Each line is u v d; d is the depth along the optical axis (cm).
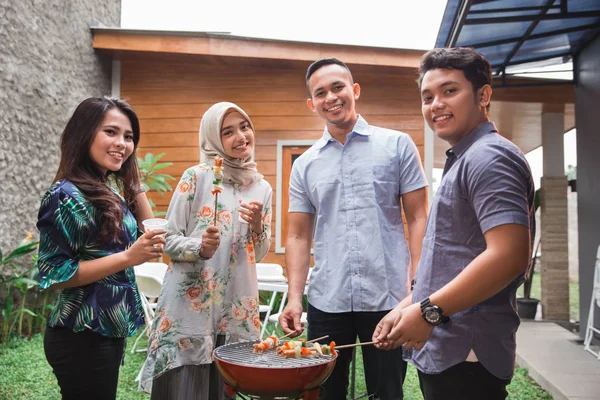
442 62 160
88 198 194
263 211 254
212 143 245
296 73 720
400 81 698
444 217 157
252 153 254
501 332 151
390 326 154
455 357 152
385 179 241
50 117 639
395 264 236
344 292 235
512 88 682
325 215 247
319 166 252
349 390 401
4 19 555
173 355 224
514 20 428
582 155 572
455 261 154
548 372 429
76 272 186
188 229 238
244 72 726
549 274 746
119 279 201
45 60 625
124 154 213
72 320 188
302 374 157
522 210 138
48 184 641
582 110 575
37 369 432
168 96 736
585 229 565
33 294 593
